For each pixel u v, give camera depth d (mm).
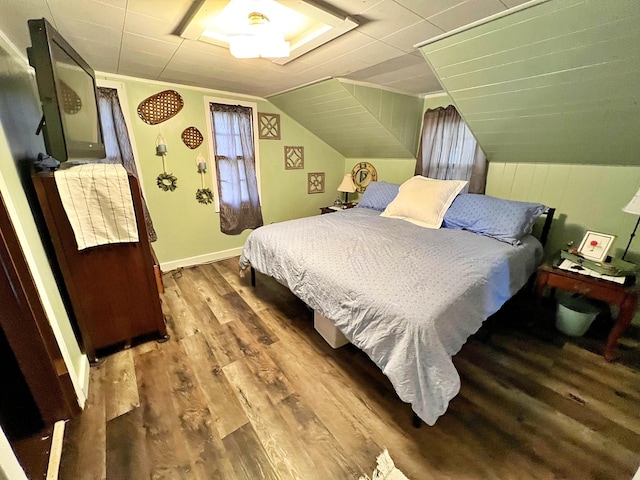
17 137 1393
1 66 1318
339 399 1494
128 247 1706
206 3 1312
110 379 1607
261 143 3512
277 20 1575
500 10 1322
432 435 1300
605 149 1932
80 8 1335
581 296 2168
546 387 1561
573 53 1406
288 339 1982
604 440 1272
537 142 2160
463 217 2301
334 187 4438
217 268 3219
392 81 2605
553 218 2363
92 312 1675
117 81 2492
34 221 1409
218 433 1310
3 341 1167
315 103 3094
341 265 1639
